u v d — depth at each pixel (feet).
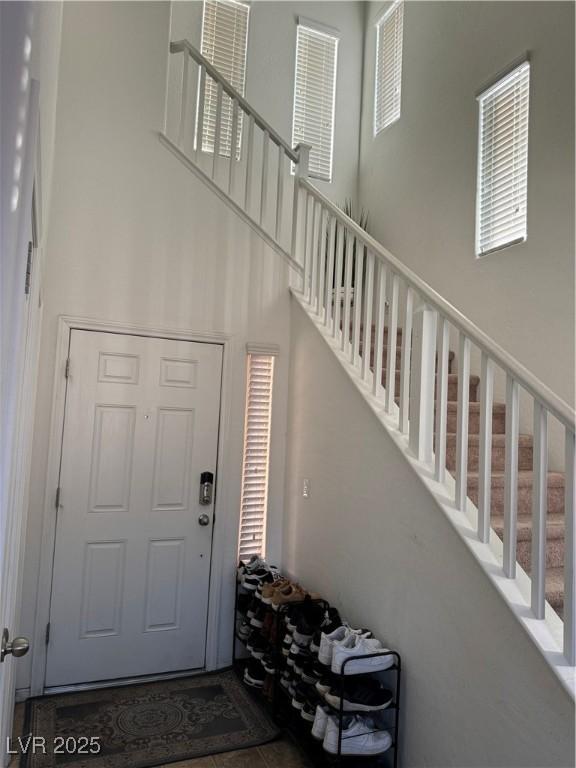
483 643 5.67
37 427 9.54
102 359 10.11
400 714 7.00
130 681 9.93
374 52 17.40
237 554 10.97
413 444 7.31
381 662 6.87
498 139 11.84
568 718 4.63
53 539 9.55
